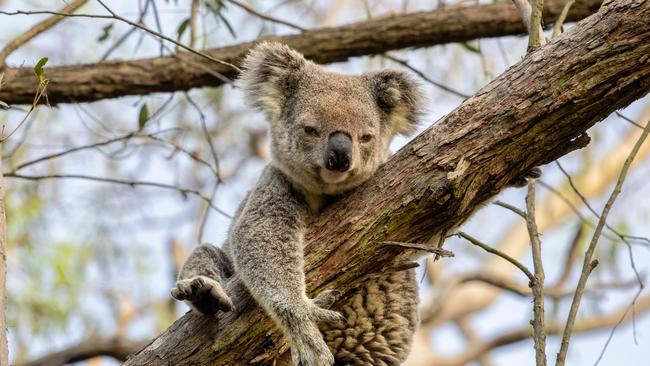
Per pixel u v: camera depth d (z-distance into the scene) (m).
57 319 15.73
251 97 10.23
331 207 8.55
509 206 8.64
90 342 16.00
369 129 9.59
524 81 7.58
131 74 12.34
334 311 8.19
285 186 9.57
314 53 12.84
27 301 15.54
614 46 7.26
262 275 8.56
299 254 8.53
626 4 7.29
